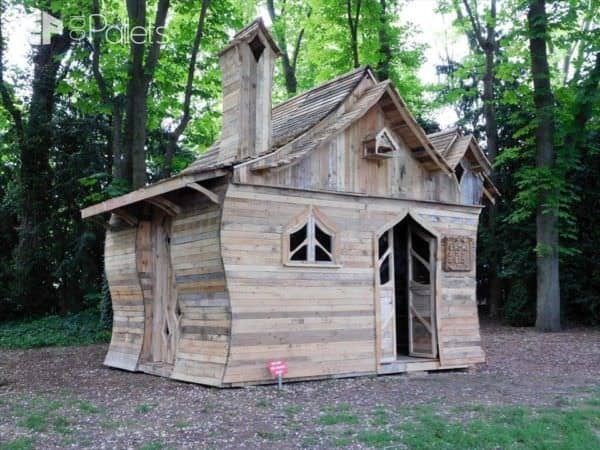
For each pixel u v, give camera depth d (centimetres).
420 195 1268
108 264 1391
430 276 1298
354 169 1173
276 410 863
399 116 1209
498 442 704
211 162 1335
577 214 2391
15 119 2384
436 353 1270
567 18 2073
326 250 1131
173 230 1142
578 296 2391
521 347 1723
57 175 2350
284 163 1059
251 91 1143
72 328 2044
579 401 952
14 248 2484
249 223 1036
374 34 2416
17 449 675
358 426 779
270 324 1047
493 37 2588
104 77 1969
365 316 1164
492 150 2581
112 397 979
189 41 2095
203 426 777
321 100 1281
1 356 1600
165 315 1255
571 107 2142
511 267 2411
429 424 782
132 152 1855
